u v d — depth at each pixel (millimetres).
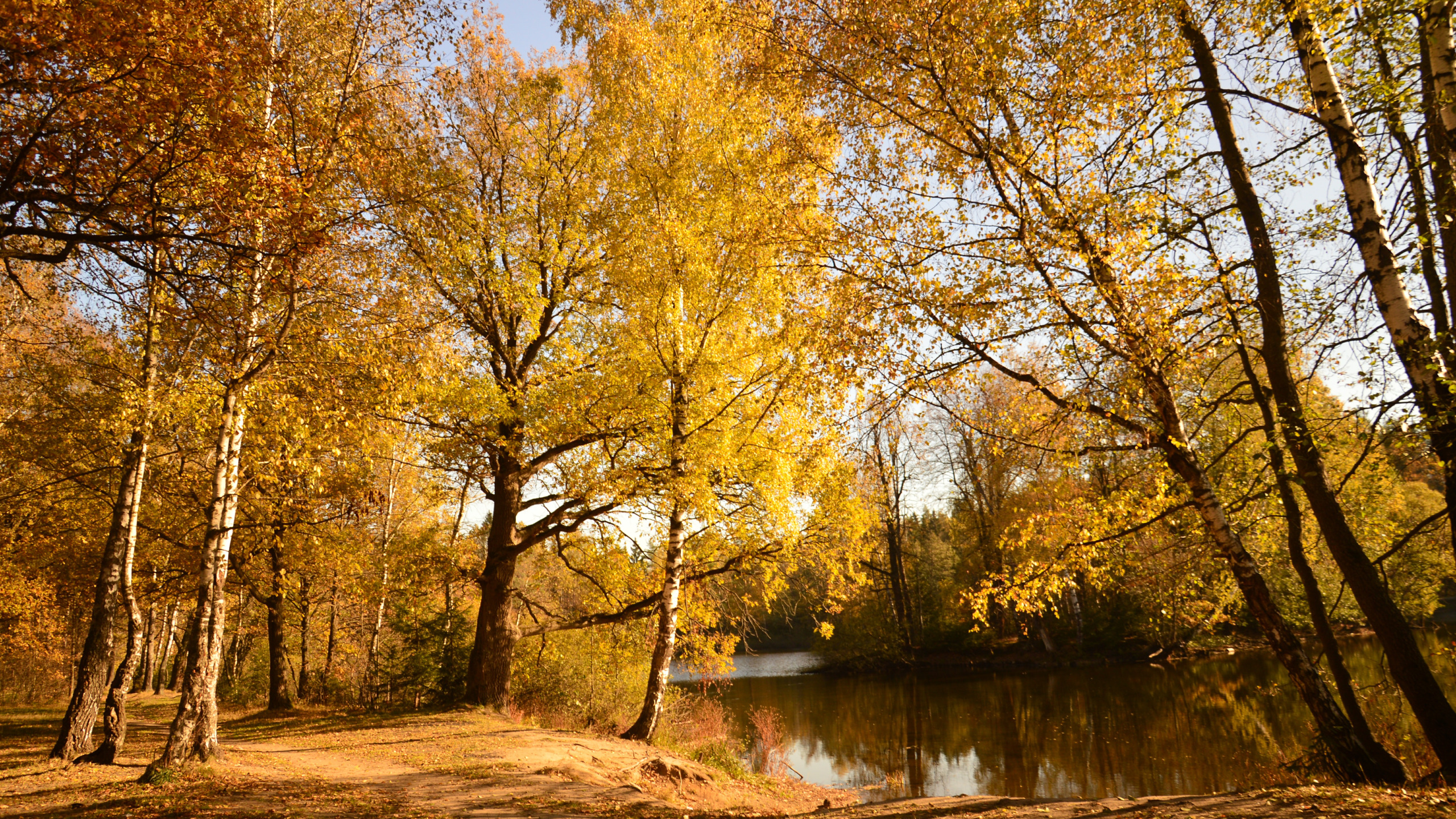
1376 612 7234
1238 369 10523
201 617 9188
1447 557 10617
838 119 9062
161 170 6672
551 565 19188
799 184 10453
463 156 15484
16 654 27234
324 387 9711
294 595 20609
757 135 13289
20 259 6750
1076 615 31031
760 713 18172
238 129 6609
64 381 14320
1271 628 7641
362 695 21141
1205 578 11805
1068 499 9281
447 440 14578
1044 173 7637
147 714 19922
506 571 15836
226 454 9508
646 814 7441
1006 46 7258
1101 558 9266
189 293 7836
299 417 9633
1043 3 7246
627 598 16562
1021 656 32062
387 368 9953
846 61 8484
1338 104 7535
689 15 13828
